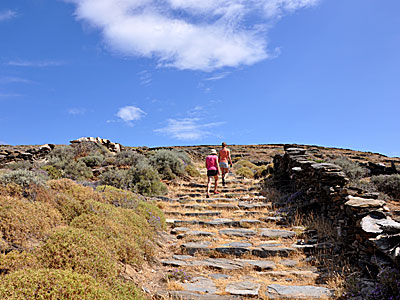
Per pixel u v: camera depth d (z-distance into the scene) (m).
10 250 4.01
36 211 5.14
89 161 14.37
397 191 10.05
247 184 13.59
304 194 9.40
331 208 7.33
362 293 4.24
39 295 2.90
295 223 7.89
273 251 6.27
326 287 4.78
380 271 4.40
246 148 31.66
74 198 6.53
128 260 5.14
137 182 11.12
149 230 6.86
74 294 3.08
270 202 10.10
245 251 6.35
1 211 4.64
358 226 5.50
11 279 3.05
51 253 4.00
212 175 11.60
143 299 4.03
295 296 4.46
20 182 5.90
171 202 10.48
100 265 4.11
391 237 4.61
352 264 5.37
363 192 6.89
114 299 3.48
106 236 5.26
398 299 3.77
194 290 4.69
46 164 13.48
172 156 14.75
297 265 5.77
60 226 5.23
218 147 33.19
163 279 5.07
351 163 13.83
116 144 19.83
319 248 6.23
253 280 5.16
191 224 8.30
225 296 4.48
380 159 24.06
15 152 17.03
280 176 12.84
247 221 8.17
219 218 8.70
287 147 15.26
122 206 7.64
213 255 6.34
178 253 6.46
